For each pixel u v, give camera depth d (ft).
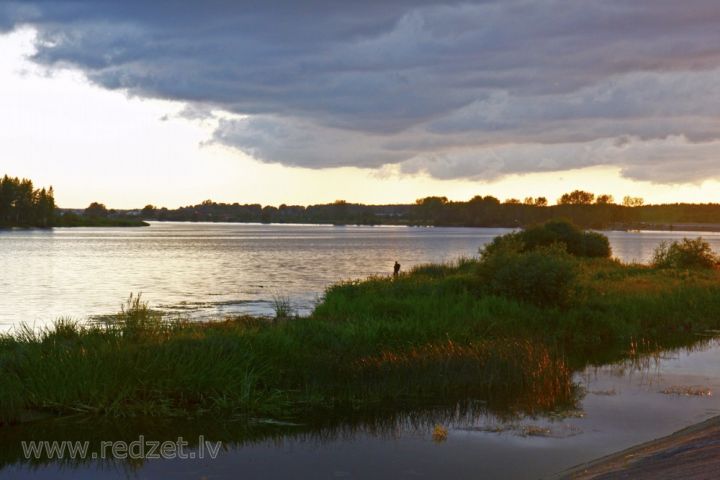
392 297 78.18
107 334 49.75
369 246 346.74
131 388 41.16
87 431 37.73
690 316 80.07
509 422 40.14
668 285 99.40
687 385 49.08
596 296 83.46
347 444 36.32
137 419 39.83
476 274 85.92
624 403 44.09
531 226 158.30
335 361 48.98
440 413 42.29
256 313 85.51
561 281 76.07
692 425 37.40
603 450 34.63
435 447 35.70
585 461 32.83
